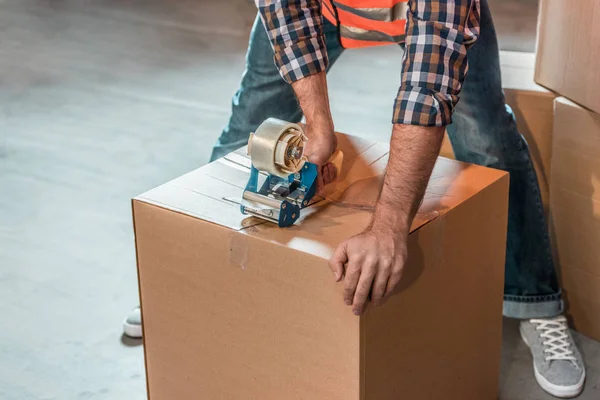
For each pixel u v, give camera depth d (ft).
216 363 4.43
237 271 4.08
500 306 4.99
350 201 4.30
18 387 5.57
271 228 4.03
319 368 4.04
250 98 5.64
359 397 3.97
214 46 11.72
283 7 4.39
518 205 5.49
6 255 7.02
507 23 11.80
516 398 5.47
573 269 5.86
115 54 11.60
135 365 5.78
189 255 4.22
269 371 4.24
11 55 11.73
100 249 7.09
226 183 4.46
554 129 5.61
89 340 6.02
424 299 4.22
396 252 3.67
